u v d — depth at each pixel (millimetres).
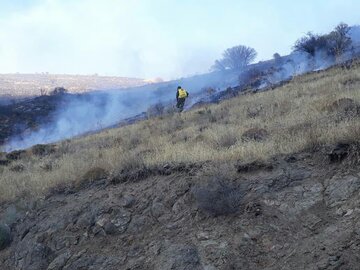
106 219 7992
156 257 6609
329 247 5449
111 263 6980
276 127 10523
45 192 10594
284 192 6898
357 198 6098
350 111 9289
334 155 7168
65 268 7379
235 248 6141
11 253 8797
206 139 11578
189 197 7645
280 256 5738
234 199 6930
